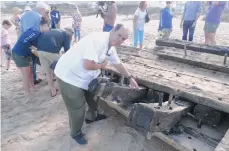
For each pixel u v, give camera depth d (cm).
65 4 3206
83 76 259
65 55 265
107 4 519
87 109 354
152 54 443
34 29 421
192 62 371
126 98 292
